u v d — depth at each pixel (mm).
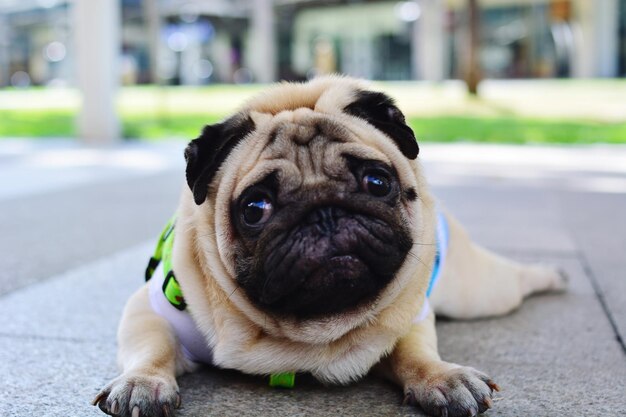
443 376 567
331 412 575
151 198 1703
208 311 597
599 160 2291
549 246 1177
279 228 532
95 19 3064
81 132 3141
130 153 2656
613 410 581
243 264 555
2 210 1551
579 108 3463
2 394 616
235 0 7770
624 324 783
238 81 8469
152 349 592
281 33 8273
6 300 878
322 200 532
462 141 2779
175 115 3734
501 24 7250
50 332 766
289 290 535
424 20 6613
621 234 1266
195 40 8195
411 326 625
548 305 858
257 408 583
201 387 619
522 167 2178
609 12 6371
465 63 4312
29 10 8703
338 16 8023
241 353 588
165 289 613
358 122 591
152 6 5469
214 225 580
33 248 1178
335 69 8023
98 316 817
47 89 8016
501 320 805
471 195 1728
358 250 530
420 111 3521
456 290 778
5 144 2998
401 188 576
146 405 538
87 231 1321
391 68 7887
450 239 777
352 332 584
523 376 649
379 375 640
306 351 584
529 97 4066
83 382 642
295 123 571
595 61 6418
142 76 8086
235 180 568
